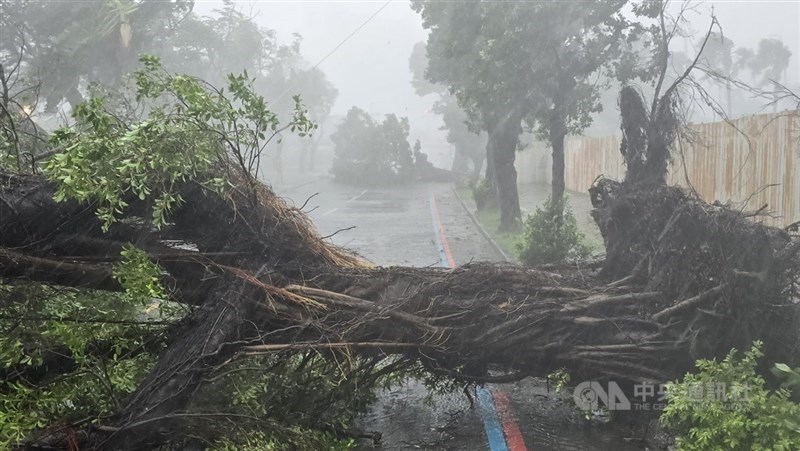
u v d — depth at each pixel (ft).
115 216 14.24
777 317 15.34
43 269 13.74
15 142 15.83
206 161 14.43
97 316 14.65
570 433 17.13
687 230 16.12
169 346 14.24
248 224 15.49
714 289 15.33
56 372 14.39
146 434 12.48
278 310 15.10
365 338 15.81
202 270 14.99
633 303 16.66
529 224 33.91
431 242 57.16
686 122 18.88
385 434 17.19
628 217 18.13
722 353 15.60
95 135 13.60
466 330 16.06
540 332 16.25
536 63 42.88
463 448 16.25
